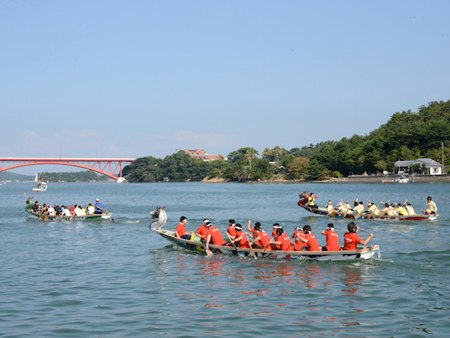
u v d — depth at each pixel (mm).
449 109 184375
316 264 21672
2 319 14367
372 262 21703
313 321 13922
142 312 14930
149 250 27047
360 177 160625
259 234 23547
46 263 23438
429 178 142250
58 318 14430
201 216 50562
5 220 47750
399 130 164875
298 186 152875
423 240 28875
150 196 105438
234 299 16234
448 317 14141
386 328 13328
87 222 43938
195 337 12773
